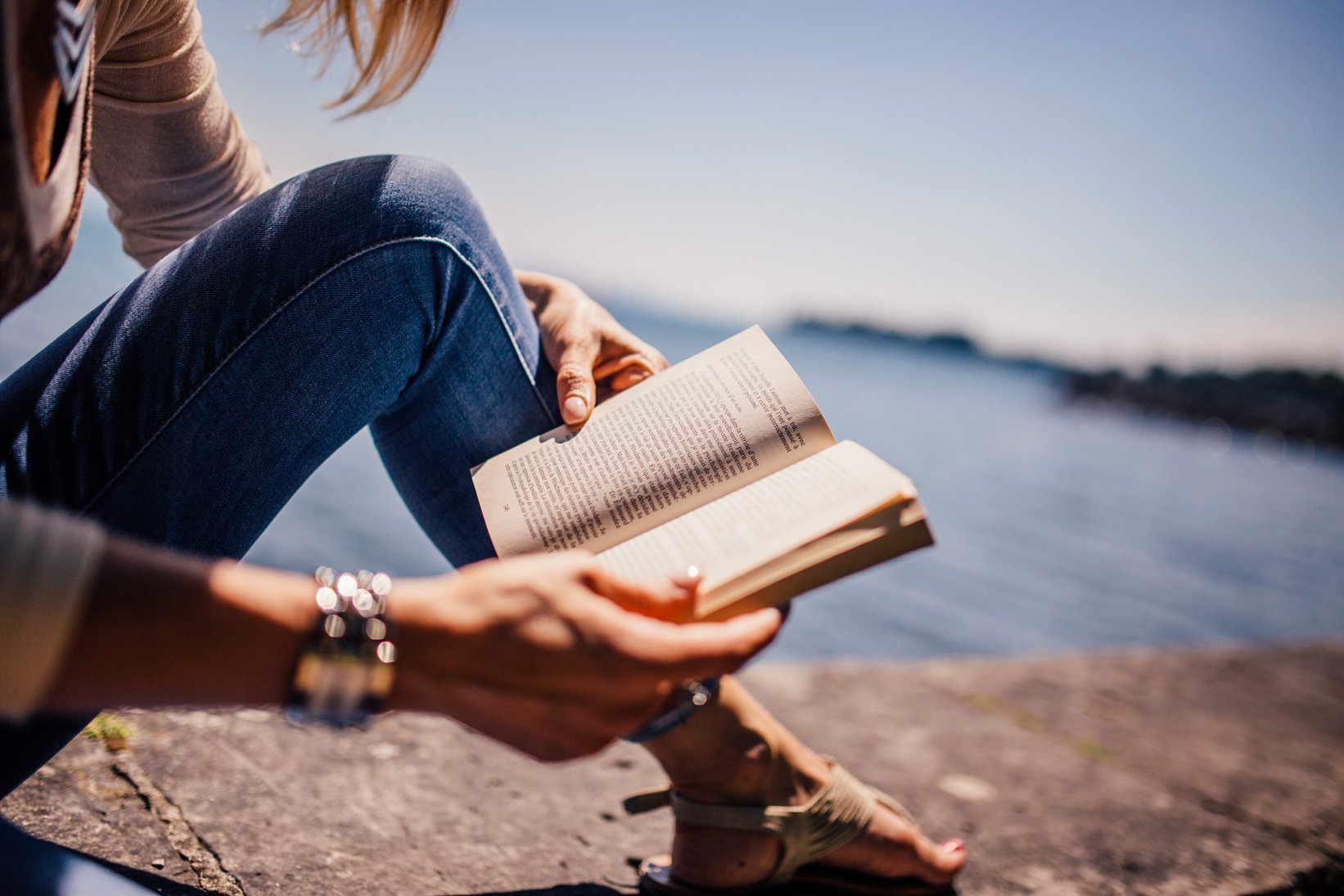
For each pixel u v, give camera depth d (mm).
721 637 530
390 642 455
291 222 744
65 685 406
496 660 477
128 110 854
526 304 963
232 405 712
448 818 1257
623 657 496
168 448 690
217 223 768
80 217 580
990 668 2822
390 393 823
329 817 1178
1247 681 3195
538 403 931
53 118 505
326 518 7129
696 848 1044
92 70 570
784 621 673
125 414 677
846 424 27781
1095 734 2305
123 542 424
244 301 714
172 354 694
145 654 415
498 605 480
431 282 802
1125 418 105188
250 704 452
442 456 914
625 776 1560
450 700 484
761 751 1013
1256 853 1636
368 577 470
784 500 683
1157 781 1988
